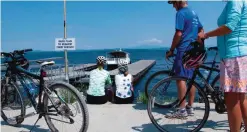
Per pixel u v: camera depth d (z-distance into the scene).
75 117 4.00
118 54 39.06
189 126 4.29
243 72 3.19
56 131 4.19
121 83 6.69
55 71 12.36
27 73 4.30
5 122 4.89
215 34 3.30
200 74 4.15
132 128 4.46
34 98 4.31
